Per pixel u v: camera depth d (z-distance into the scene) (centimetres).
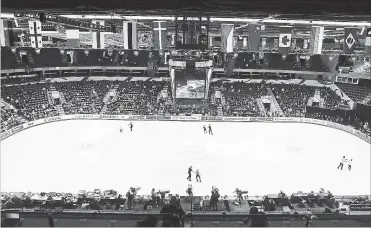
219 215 845
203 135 4616
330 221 845
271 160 3722
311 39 3531
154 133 4678
